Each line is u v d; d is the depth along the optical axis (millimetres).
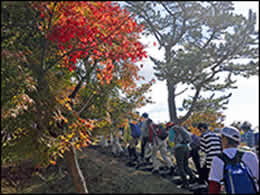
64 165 7398
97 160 8820
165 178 8148
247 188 3652
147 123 8992
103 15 5602
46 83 5758
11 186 6031
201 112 12211
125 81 6836
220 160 3891
